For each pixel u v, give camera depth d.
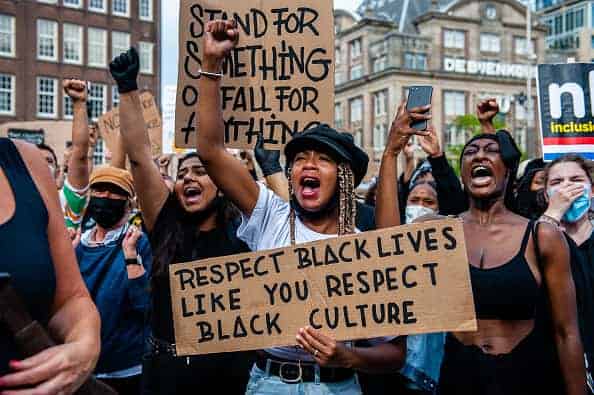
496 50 60.91
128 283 4.00
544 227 3.21
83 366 1.84
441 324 2.68
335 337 2.75
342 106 62.62
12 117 38.84
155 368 3.49
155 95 43.31
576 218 4.08
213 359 3.47
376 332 2.72
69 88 4.43
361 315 2.74
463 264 2.68
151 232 3.63
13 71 38.81
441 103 57.16
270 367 2.86
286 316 2.81
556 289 3.18
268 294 2.83
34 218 1.87
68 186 4.48
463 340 3.21
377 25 59.78
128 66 3.49
